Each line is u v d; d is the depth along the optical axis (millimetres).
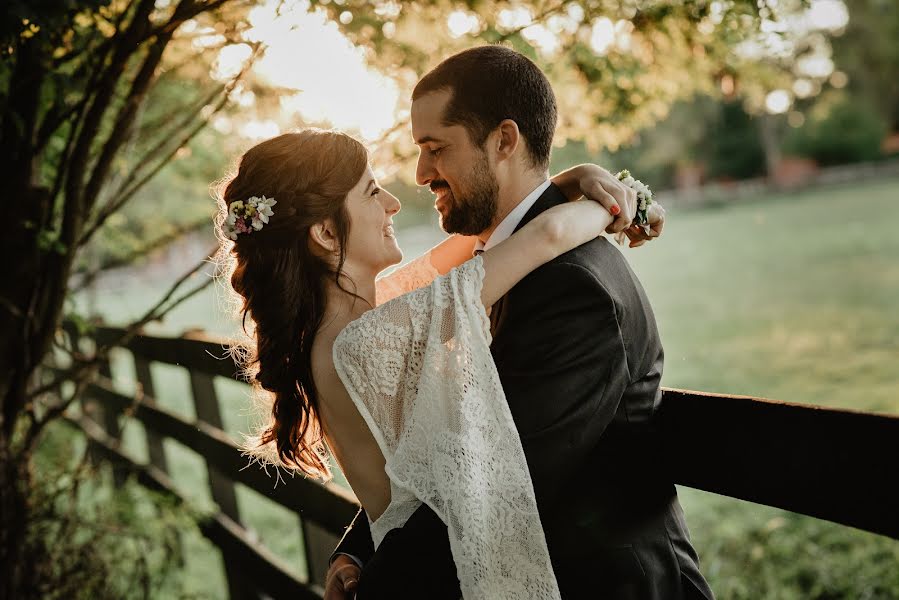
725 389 7336
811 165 48250
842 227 21734
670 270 18438
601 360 1280
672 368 8539
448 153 1525
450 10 2764
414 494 1317
